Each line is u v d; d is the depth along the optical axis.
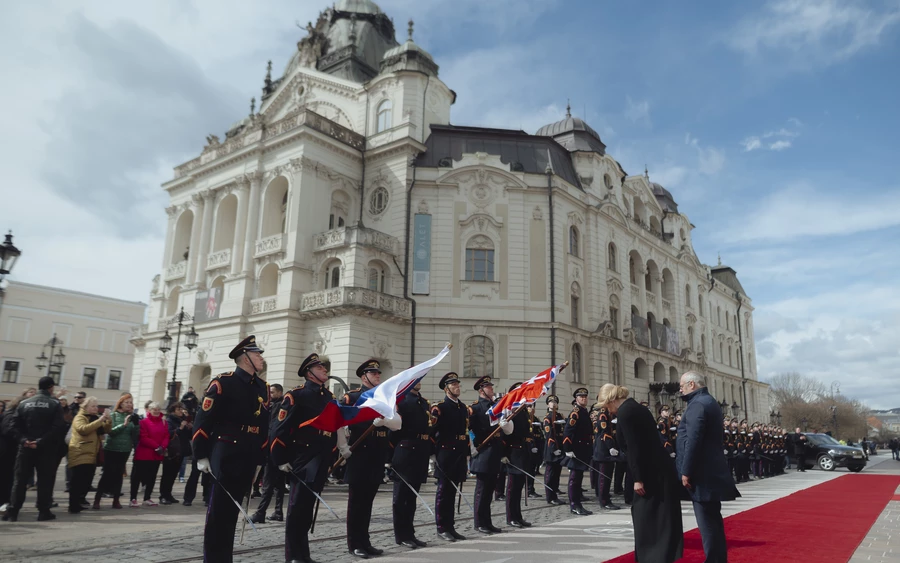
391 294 33.12
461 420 10.46
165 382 38.66
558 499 15.05
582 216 38.00
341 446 8.46
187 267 38.66
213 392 7.29
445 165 34.78
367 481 8.73
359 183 36.12
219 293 35.25
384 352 31.38
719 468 7.45
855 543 9.54
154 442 13.63
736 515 12.80
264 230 34.81
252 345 7.78
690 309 51.88
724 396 59.03
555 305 34.00
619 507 14.10
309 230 33.12
